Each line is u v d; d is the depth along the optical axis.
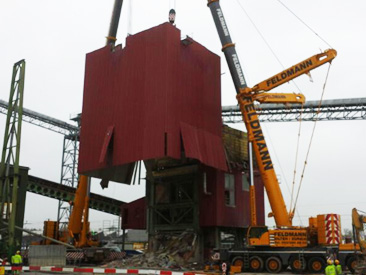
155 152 33.03
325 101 64.19
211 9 38.12
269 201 32.50
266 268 29.39
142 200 47.53
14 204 31.97
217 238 38.41
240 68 35.97
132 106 35.84
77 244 43.69
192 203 38.97
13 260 25.70
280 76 34.69
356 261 26.53
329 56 33.88
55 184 59.38
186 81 36.03
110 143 36.66
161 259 36.78
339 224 28.86
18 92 35.25
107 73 39.16
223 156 38.19
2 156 34.94
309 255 28.42
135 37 37.28
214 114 38.94
